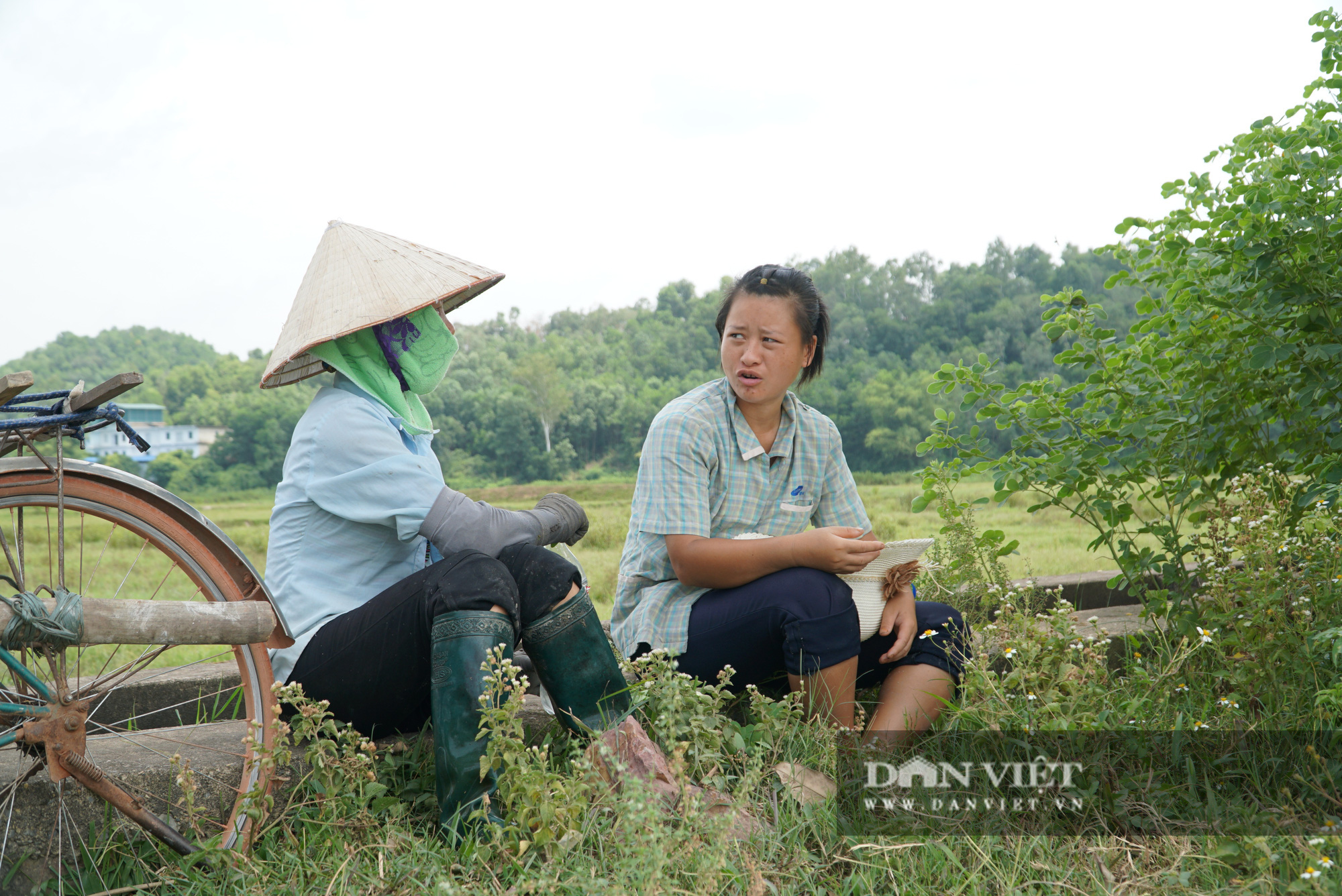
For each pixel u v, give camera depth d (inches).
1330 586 100.5
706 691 90.5
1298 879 62.2
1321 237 110.5
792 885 67.8
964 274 4466.0
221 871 69.7
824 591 91.6
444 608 76.5
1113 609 148.2
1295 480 126.0
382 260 92.7
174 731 89.3
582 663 82.7
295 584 87.5
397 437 89.4
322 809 75.5
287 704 86.7
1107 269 4062.5
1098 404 127.6
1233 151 122.9
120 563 304.0
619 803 67.7
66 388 70.7
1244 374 123.4
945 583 129.3
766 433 102.3
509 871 67.4
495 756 72.1
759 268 99.0
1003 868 70.3
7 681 81.3
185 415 4286.4
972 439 131.6
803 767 84.1
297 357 90.8
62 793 73.3
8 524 70.1
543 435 4020.7
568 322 6269.7
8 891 70.5
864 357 3988.7
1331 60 116.7
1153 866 70.7
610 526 585.6
